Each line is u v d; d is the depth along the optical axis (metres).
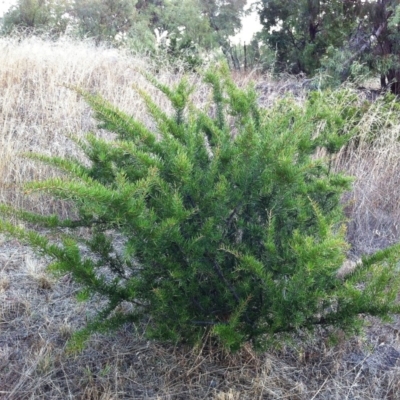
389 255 1.88
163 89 2.31
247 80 6.41
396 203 3.94
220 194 1.85
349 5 8.10
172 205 1.77
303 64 8.99
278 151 1.90
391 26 6.89
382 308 1.74
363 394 2.13
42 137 4.21
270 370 2.18
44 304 2.57
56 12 13.88
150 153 2.06
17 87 4.92
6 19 13.18
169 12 14.65
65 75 5.31
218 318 2.05
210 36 13.51
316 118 2.32
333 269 1.76
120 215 1.65
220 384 2.10
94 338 2.31
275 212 2.01
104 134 4.21
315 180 2.29
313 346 2.35
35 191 1.59
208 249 1.88
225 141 2.17
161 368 2.16
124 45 7.38
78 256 1.71
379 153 4.15
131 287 1.84
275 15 9.35
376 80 8.02
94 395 1.98
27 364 2.16
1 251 3.04
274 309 1.77
